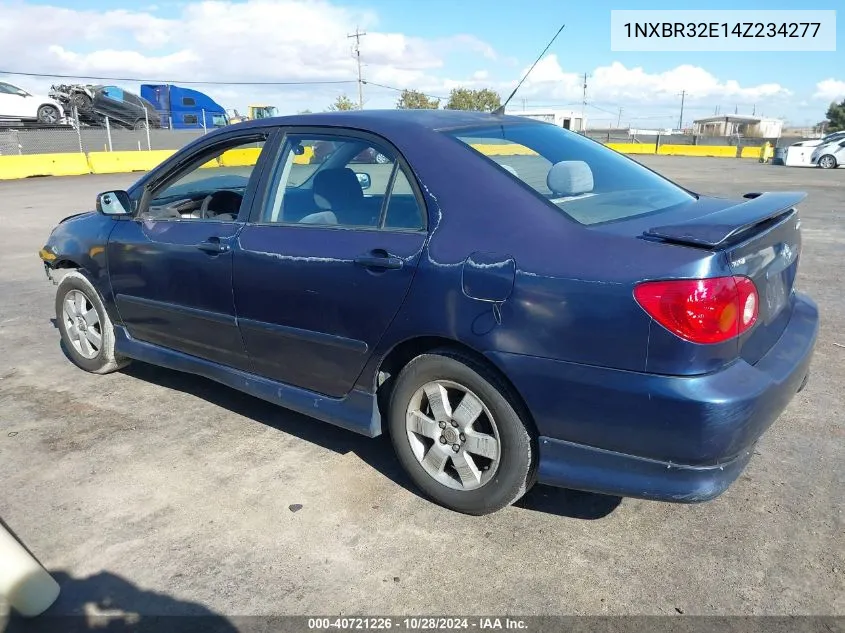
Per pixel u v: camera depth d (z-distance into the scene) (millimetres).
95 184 20125
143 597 2506
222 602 2471
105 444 3682
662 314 2277
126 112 31141
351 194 3150
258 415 4031
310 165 3344
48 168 23078
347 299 3021
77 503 3107
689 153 41250
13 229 11836
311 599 2477
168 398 4301
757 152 38625
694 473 2369
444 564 2650
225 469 3395
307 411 3379
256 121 3670
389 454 3533
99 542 2822
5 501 3129
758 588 2482
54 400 4285
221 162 3900
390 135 3096
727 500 3041
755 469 3295
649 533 2820
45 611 2441
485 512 2889
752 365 2494
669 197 3193
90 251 4352
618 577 2557
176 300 3865
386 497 3121
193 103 37719
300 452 3562
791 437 3607
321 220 3232
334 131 3293
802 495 3064
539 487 3197
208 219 3750
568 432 2551
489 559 2672
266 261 3312
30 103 26203
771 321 2734
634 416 2379
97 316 4523
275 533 2863
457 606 2426
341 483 3248
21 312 6449
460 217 2768
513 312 2545
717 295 2268
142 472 3375
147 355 4242
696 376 2293
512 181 2805
